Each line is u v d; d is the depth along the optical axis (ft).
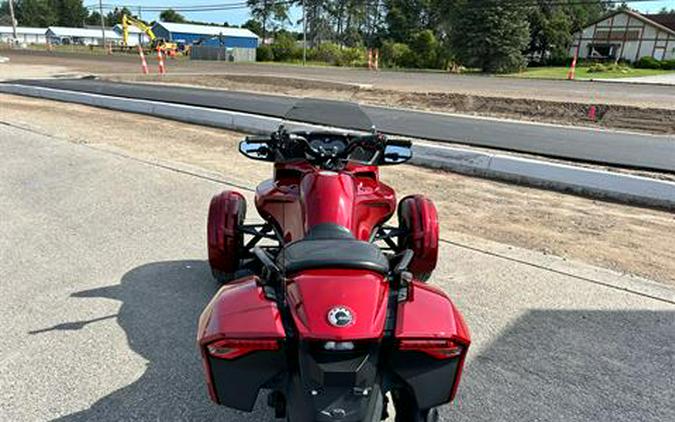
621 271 18.12
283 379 8.34
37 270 17.19
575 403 11.32
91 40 398.83
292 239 11.37
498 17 158.10
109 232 20.67
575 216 24.30
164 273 17.08
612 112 55.21
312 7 320.50
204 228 21.22
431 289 9.32
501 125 49.08
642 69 185.47
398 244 16.65
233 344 7.85
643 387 11.94
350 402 7.61
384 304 8.34
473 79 106.11
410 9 293.84
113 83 79.92
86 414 10.62
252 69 132.05
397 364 8.35
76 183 27.37
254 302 8.43
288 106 56.85
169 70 116.78
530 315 14.89
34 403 10.91
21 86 66.59
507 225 22.67
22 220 21.88
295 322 7.88
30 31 430.20
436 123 49.08
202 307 14.93
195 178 28.53
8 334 13.39
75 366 12.16
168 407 10.85
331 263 8.62
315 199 10.65
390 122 48.91
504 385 11.81
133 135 41.32
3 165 30.86
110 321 14.10
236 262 15.37
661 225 23.36
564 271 17.81
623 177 27.07
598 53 228.22
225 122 45.65
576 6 239.09
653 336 14.03
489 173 31.24
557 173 28.99
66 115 50.55
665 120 51.47
